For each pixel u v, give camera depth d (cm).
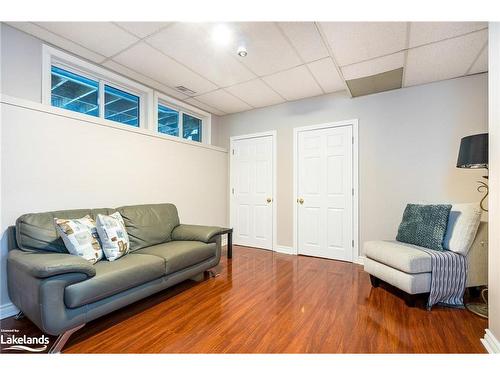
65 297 151
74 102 270
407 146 308
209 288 249
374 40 213
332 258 354
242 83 325
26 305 159
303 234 378
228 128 455
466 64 253
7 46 210
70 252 185
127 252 225
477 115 273
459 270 205
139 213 270
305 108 378
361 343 157
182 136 401
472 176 275
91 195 251
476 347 152
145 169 308
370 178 329
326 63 273
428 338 162
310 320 185
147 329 175
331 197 357
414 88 305
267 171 414
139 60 267
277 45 239
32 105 208
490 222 153
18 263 165
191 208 377
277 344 157
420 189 300
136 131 297
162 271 213
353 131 341
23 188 203
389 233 316
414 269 199
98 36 225
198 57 261
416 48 225
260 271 301
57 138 225
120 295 182
